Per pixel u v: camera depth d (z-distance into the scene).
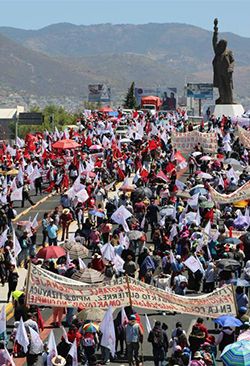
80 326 42.31
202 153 99.38
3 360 38.44
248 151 106.56
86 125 143.62
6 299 54.00
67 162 100.50
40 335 45.66
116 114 175.75
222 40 168.00
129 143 114.81
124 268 51.94
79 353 41.50
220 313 40.38
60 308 48.09
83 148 109.44
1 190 80.81
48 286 39.97
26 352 41.44
